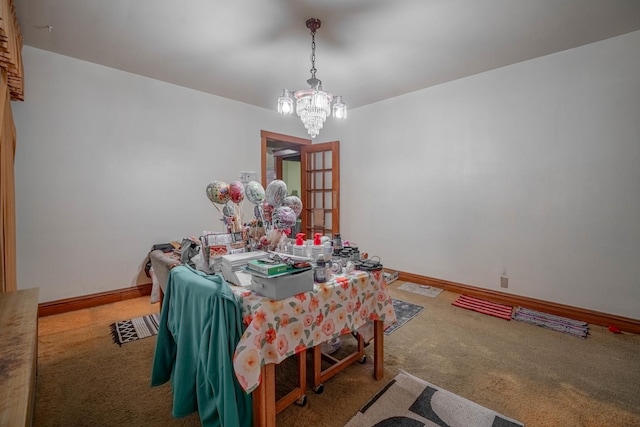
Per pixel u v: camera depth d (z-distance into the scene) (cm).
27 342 114
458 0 193
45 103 264
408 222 383
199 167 362
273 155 703
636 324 238
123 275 313
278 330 126
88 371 190
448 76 323
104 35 236
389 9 202
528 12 207
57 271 276
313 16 210
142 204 321
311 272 141
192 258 195
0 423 73
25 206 259
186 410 145
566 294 272
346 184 454
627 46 237
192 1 193
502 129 302
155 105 327
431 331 248
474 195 325
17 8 197
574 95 261
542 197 281
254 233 191
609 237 249
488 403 161
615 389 172
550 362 201
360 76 321
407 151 380
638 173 236
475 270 328
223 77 320
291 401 151
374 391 170
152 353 212
